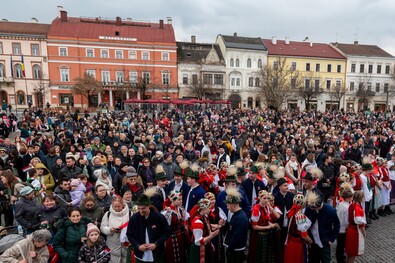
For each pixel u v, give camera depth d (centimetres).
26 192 518
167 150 1081
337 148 1196
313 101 5712
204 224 439
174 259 457
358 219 498
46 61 4650
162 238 421
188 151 1043
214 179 667
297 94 5009
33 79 4653
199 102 3588
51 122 2148
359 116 2927
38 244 407
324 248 456
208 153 949
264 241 462
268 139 1272
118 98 4978
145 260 419
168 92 5034
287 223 491
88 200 513
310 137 1288
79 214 455
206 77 5172
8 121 2092
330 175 745
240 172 599
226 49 5209
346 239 521
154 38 5088
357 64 5838
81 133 1423
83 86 4312
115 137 1235
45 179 698
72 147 953
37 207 527
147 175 787
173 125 1828
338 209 539
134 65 4972
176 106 3741
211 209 459
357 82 5859
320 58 5659
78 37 4712
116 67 4916
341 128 1748
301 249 452
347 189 541
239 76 5325
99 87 4450
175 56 5094
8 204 641
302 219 443
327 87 5775
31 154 885
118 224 478
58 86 4700
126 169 688
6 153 915
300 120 2345
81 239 441
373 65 5909
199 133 1352
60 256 438
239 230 433
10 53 4531
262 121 2227
